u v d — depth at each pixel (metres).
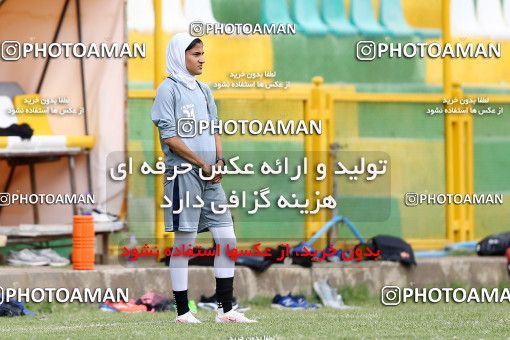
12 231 48.78
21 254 48.59
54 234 49.19
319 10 53.88
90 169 50.44
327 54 53.31
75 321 37.88
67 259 49.56
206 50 51.38
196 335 31.25
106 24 50.41
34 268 45.75
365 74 54.00
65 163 50.94
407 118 54.50
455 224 55.25
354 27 53.97
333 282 47.06
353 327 34.09
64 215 51.12
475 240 55.88
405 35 54.53
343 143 53.16
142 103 50.62
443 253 53.69
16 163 51.28
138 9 50.69
